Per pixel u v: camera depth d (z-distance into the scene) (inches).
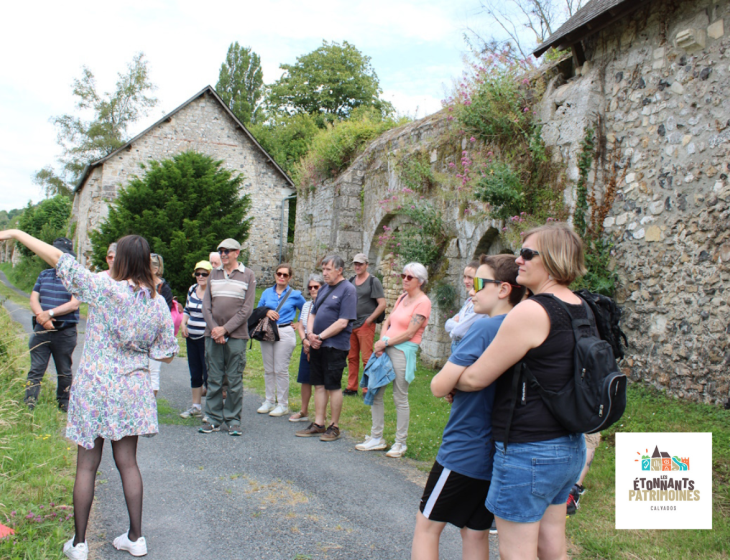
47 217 1572.3
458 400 92.0
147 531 127.6
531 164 287.3
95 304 112.0
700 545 126.5
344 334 210.2
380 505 150.2
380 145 502.0
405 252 399.2
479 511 92.2
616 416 74.0
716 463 167.3
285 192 986.1
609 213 253.9
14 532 115.2
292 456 187.0
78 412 111.3
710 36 215.5
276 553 121.0
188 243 649.0
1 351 221.3
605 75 261.7
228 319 207.0
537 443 77.4
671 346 225.0
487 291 98.0
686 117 223.1
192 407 232.8
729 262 205.3
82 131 1219.9
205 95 928.3
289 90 1312.7
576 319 79.0
